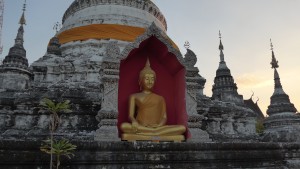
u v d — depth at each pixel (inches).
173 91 476.7
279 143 442.0
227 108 808.9
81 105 600.7
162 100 447.8
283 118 925.2
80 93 618.5
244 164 390.6
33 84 785.6
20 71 800.3
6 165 288.5
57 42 935.0
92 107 605.9
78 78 784.9
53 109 274.4
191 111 424.5
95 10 995.3
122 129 399.5
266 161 411.5
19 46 848.3
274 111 964.6
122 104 448.1
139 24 975.0
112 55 408.8
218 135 740.7
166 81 481.1
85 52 863.7
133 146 339.6
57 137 527.5
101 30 909.8
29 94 629.6
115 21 949.2
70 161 310.0
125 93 456.4
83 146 317.7
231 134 778.8
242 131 848.3
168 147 353.1
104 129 372.2
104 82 396.2
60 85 681.6
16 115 607.8
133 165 335.6
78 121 589.9
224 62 1156.5
